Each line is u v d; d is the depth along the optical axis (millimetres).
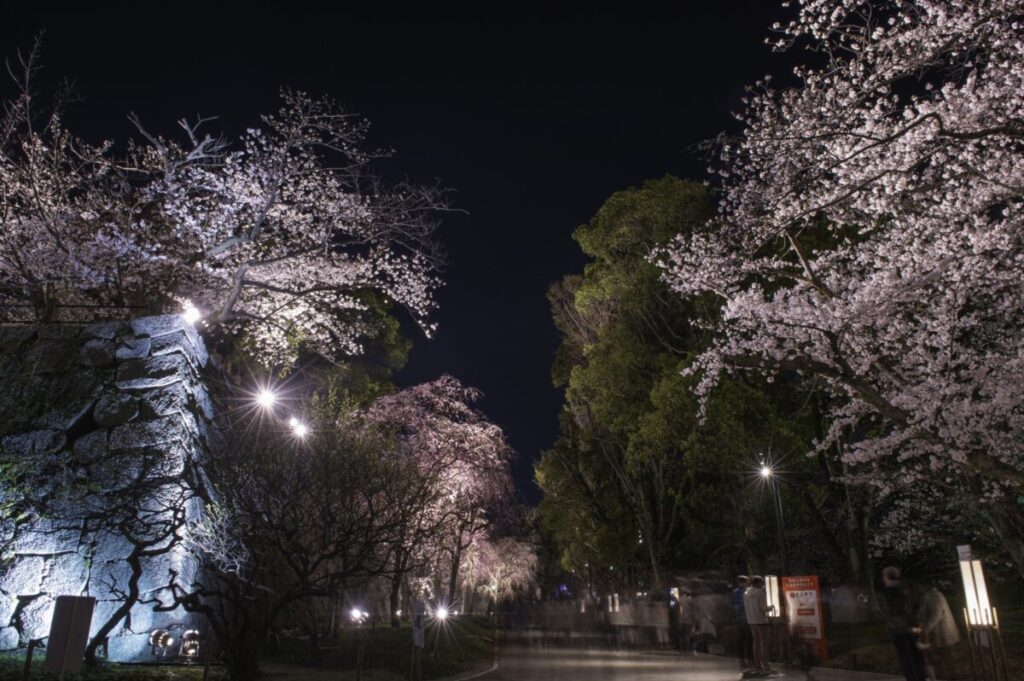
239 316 19953
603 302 26422
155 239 20266
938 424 13016
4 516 12664
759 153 13094
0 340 15008
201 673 11164
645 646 24312
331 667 13914
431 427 25859
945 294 13227
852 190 10094
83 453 13438
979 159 11602
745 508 23812
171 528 12859
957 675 11508
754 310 14023
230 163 21016
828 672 13891
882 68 10734
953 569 23000
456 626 25078
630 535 29969
